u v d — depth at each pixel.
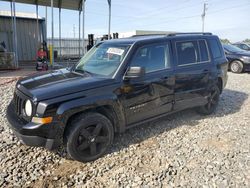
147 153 3.65
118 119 3.66
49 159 3.45
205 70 4.94
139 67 3.53
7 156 3.48
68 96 3.14
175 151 3.71
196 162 3.39
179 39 4.55
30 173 3.11
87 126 3.34
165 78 4.18
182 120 5.04
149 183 2.93
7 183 2.89
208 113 5.38
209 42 5.25
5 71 11.72
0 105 5.69
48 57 14.73
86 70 4.02
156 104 4.14
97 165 3.34
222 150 3.75
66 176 3.07
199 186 2.87
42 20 19.27
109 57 3.98
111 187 2.85
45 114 2.97
